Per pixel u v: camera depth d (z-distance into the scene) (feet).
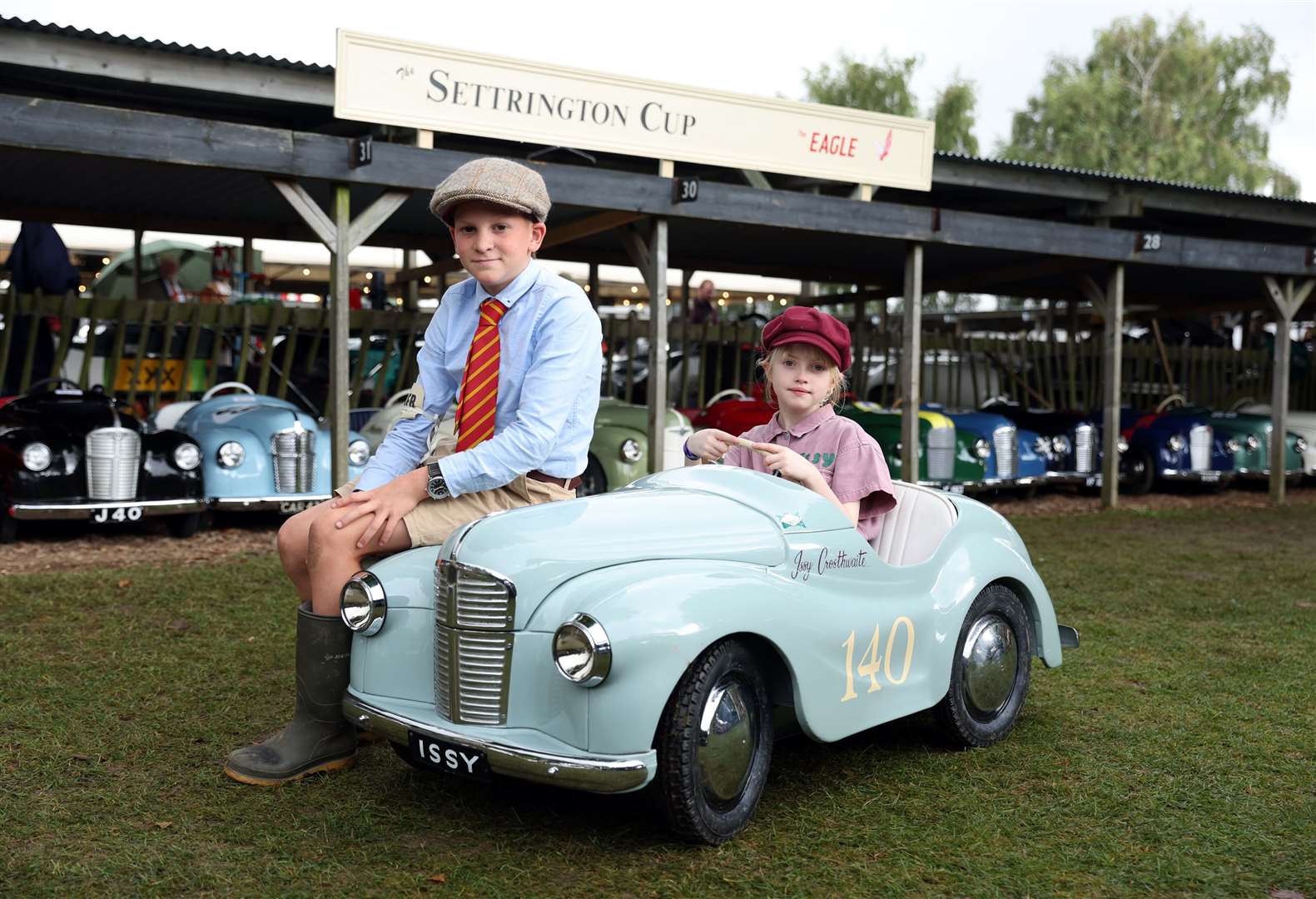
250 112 27.45
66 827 8.89
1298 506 36.19
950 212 30.07
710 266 40.70
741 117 26.71
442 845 8.65
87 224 31.91
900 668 10.11
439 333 10.27
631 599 8.03
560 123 24.43
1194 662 15.06
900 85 107.76
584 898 7.79
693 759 8.25
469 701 8.42
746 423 29.09
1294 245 36.83
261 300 34.17
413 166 23.09
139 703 12.24
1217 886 8.14
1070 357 46.11
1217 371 51.16
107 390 30.09
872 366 49.32
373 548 9.50
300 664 9.82
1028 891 8.02
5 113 19.13
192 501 22.70
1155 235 33.37
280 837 8.76
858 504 10.69
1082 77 108.99
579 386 9.71
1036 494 36.76
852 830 9.07
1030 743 11.41
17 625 15.38
